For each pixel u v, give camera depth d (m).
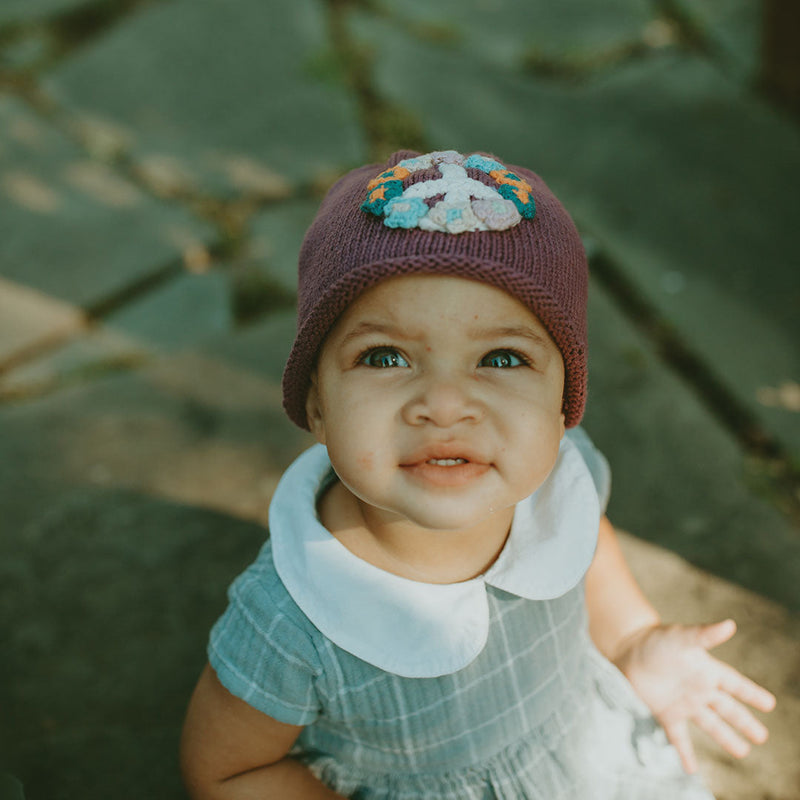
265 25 3.84
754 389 2.14
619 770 1.24
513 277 0.86
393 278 0.88
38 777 1.50
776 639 1.64
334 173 3.01
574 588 1.18
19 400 2.21
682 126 3.14
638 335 2.32
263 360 2.31
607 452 2.01
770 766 1.47
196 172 3.00
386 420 0.91
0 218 2.79
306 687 1.05
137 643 1.69
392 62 3.61
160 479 2.00
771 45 3.23
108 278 2.58
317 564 1.04
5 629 1.71
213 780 1.13
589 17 3.88
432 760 1.13
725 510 1.88
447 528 0.92
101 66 3.56
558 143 3.10
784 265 2.51
